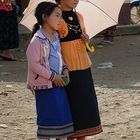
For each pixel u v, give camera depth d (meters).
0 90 15.66
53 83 8.70
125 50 23.56
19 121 12.51
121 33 27.73
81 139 9.25
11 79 17.41
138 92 15.14
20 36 24.48
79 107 9.05
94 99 9.27
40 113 8.83
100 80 17.05
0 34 20.83
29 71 8.71
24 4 28.92
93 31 9.41
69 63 9.04
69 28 8.98
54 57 8.73
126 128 11.78
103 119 12.48
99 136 11.19
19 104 14.12
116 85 16.17
